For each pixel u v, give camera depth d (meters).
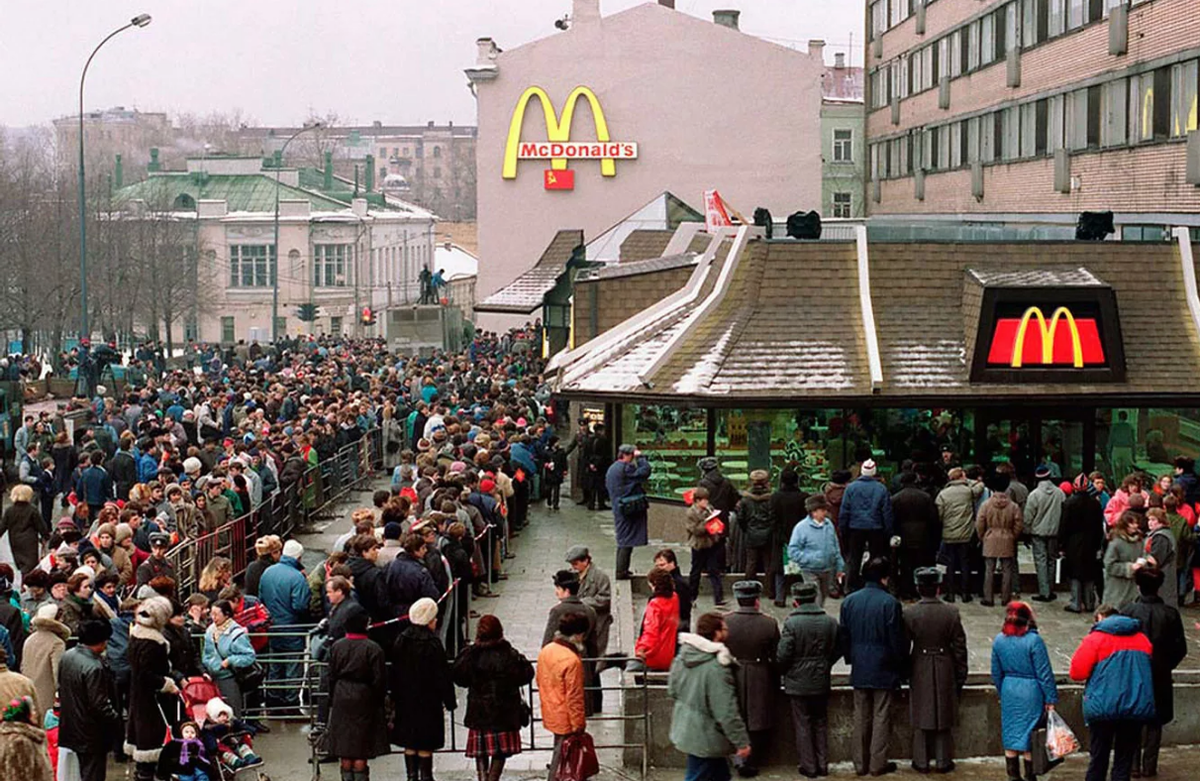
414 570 17.59
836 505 23.20
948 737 16.17
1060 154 49.62
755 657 16.11
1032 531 22.47
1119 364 26.36
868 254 27.81
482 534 23.53
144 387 46.31
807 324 27.50
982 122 59.97
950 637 16.06
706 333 27.80
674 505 28.48
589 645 18.22
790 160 81.62
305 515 32.12
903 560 22.19
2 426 39.41
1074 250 27.77
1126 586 19.64
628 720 16.83
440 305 76.56
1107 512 22.39
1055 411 26.64
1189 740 17.11
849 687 16.72
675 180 81.50
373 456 40.66
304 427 34.12
